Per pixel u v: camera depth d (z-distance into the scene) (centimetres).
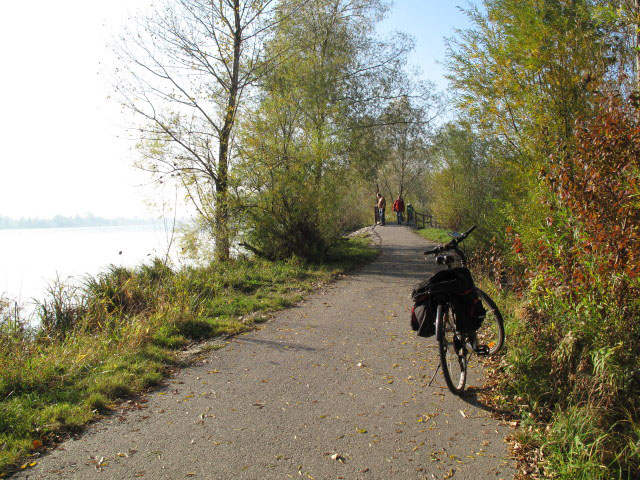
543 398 418
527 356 464
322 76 1836
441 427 389
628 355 387
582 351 403
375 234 2745
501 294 706
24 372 475
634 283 402
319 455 346
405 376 511
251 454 348
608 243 427
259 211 1410
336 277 1240
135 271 1043
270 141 1391
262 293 993
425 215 3459
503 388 450
